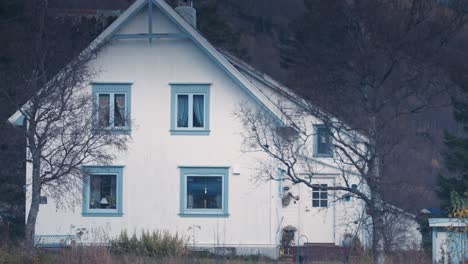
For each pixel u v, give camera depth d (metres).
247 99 29.14
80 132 23.83
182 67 29.67
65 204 28.42
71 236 27.23
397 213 23.70
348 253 22.56
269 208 28.94
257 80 31.78
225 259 23.77
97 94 29.67
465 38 34.75
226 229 29.05
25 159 26.64
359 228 26.39
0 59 34.91
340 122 25.17
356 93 29.17
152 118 29.67
